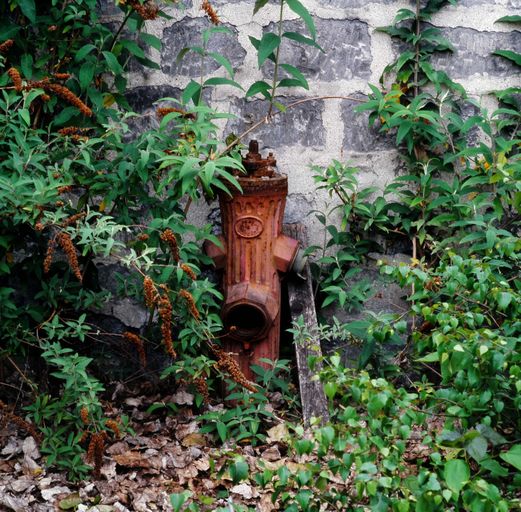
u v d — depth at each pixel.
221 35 4.23
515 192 4.22
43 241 4.13
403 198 4.26
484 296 3.49
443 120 4.27
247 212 4.07
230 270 4.12
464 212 4.18
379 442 3.21
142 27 4.22
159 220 3.88
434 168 4.27
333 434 3.21
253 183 4.04
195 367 4.00
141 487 3.76
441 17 4.24
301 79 4.12
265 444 3.96
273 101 4.24
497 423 3.39
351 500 3.27
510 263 4.20
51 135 4.12
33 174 3.82
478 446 3.19
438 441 3.23
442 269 3.69
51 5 4.14
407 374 4.25
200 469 3.84
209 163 3.76
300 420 4.07
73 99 3.89
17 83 3.80
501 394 3.36
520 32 4.26
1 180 3.69
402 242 4.32
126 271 4.27
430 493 3.14
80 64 4.15
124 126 3.95
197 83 4.08
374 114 4.25
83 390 3.74
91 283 4.19
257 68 4.25
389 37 4.25
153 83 4.25
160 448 3.93
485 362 3.31
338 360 3.32
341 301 4.18
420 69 4.26
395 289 4.32
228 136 4.20
